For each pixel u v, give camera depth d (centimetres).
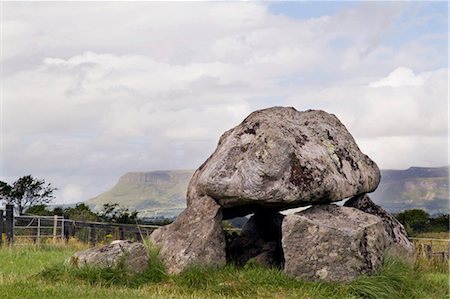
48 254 2086
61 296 1233
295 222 1527
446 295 1512
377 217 1606
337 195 1628
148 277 1509
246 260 1714
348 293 1431
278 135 1588
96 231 2645
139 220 3709
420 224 4978
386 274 1506
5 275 1529
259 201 1584
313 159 1620
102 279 1451
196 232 1614
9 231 2400
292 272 1512
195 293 1392
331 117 1852
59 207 4153
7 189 4681
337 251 1508
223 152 1641
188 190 1783
